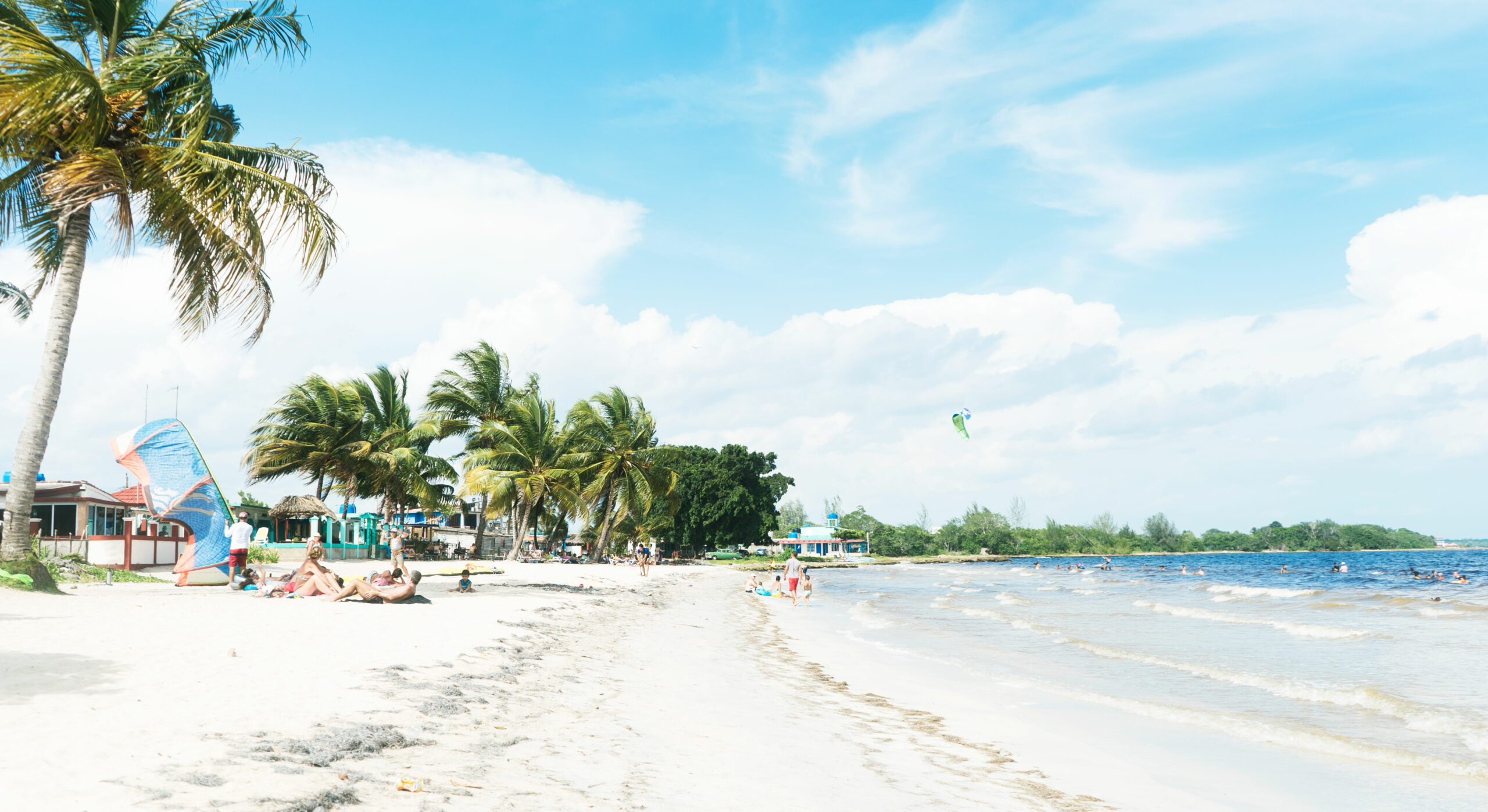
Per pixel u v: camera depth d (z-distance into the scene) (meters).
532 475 47.16
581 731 7.67
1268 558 140.12
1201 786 7.76
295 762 5.51
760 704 10.45
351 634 11.75
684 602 30.16
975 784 7.36
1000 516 159.38
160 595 16.47
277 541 41.75
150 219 16.88
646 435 54.16
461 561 46.12
